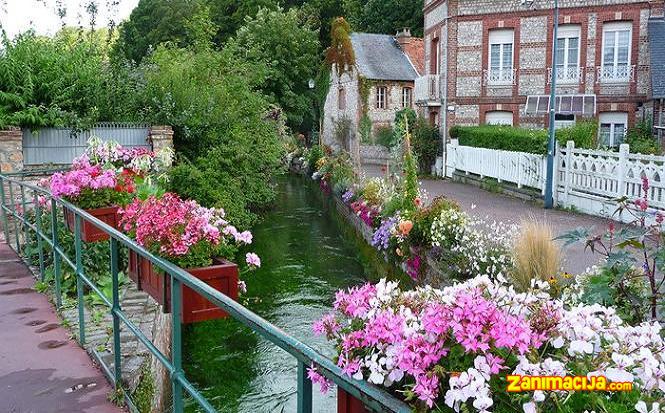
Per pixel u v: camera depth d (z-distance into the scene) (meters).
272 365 7.67
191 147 15.05
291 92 38.84
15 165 12.12
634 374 2.16
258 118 18.45
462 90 25.25
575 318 2.37
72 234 7.32
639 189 12.45
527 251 6.69
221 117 15.49
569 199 15.14
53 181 6.26
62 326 5.78
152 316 6.21
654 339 2.45
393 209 11.67
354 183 17.20
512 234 8.06
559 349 2.33
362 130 35.22
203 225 3.97
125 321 3.94
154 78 14.94
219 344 8.37
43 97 13.05
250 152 16.52
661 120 21.27
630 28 22.94
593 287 4.67
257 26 39.03
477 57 24.89
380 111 35.59
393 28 45.88
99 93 13.65
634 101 23.11
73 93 13.29
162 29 43.19
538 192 16.81
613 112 23.50
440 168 26.05
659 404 2.04
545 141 17.52
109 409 4.05
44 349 5.16
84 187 6.29
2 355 5.01
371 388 1.84
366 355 2.16
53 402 4.14
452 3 24.92
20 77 12.70
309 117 42.91
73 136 12.87
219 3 45.69
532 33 23.98
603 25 23.19
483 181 20.75
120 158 8.23
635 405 2.02
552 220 13.14
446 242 8.74
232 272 3.86
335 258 13.73
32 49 13.19
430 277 9.25
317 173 23.44
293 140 36.75
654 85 20.88
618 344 2.33
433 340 2.12
